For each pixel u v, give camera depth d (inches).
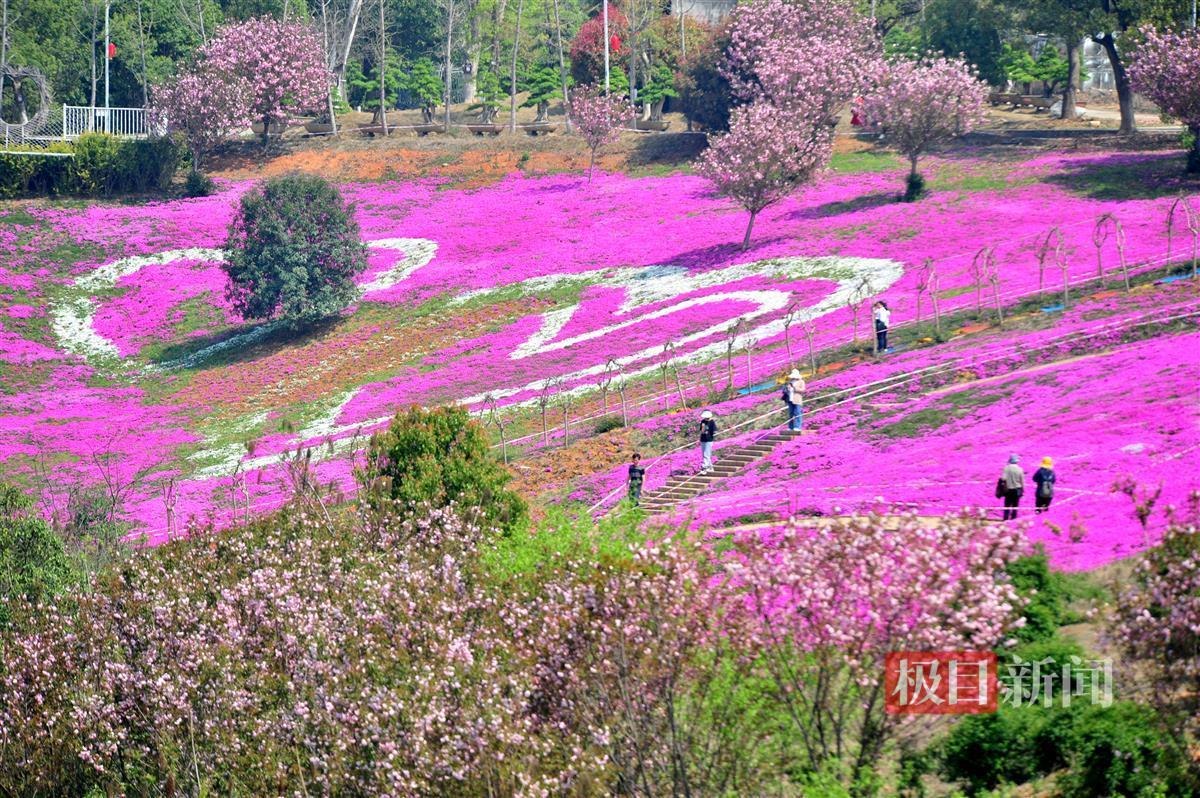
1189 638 611.2
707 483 1429.6
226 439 2208.4
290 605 844.6
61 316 2974.9
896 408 1513.3
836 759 641.0
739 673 658.2
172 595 919.7
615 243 2982.3
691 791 647.1
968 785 651.5
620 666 652.7
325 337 2719.0
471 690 676.7
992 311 1893.5
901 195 2859.3
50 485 1953.7
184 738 803.4
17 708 860.0
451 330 2620.6
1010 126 3587.6
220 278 3147.1
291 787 730.2
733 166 2664.9
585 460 1667.1
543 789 616.4
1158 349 1446.9
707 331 2265.0
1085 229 2300.7
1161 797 593.0
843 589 633.0
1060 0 3238.2
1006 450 1219.9
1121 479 777.6
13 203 3614.7
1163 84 2559.1
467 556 949.2
